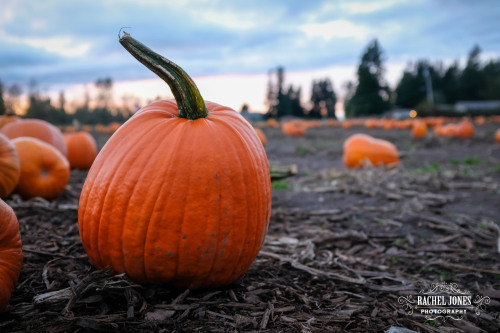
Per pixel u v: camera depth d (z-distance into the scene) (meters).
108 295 0.51
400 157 2.44
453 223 1.16
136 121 0.54
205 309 0.52
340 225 1.16
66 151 1.65
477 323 0.59
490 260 0.90
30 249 0.69
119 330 0.44
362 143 2.24
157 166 0.50
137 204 0.49
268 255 0.83
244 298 0.57
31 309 0.47
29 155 1.12
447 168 2.32
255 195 0.54
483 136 5.04
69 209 1.02
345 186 1.67
